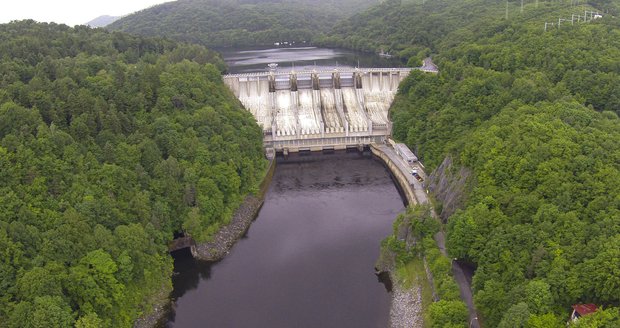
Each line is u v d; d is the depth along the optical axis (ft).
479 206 350.02
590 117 394.11
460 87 570.05
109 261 318.65
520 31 634.84
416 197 488.44
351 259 419.74
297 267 410.11
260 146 622.95
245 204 507.71
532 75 503.61
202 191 442.91
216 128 534.37
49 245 304.50
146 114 481.05
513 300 269.03
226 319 348.59
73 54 607.78
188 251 428.15
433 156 534.37
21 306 268.41
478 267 318.24
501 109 482.69
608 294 243.19
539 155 354.54
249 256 429.38
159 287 369.09
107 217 353.92
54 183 352.49
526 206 326.85
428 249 367.25
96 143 409.28
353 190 579.89
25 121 374.22
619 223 272.92
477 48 638.12
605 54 490.08
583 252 267.39
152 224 382.63
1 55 501.15
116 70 510.99
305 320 344.28
